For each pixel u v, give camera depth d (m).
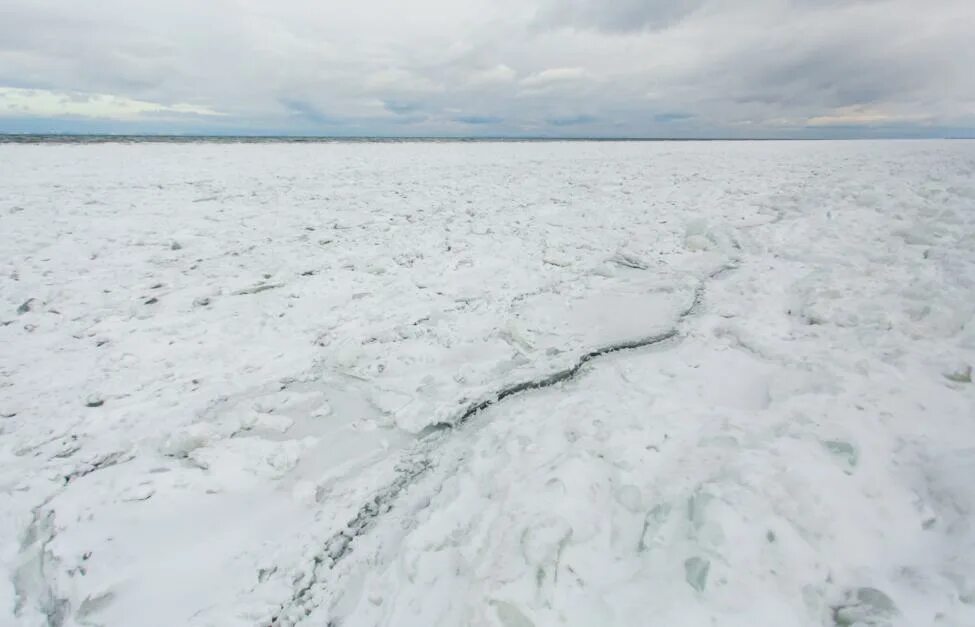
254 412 4.42
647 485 3.06
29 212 11.23
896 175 12.55
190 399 4.71
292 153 29.30
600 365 4.99
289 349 5.62
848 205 9.37
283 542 3.22
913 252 6.41
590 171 18.78
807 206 9.78
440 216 11.36
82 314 6.38
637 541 2.74
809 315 5.27
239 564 3.06
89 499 3.50
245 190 14.77
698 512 2.67
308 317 6.38
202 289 7.12
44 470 3.77
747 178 14.65
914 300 4.99
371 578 2.93
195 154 27.03
